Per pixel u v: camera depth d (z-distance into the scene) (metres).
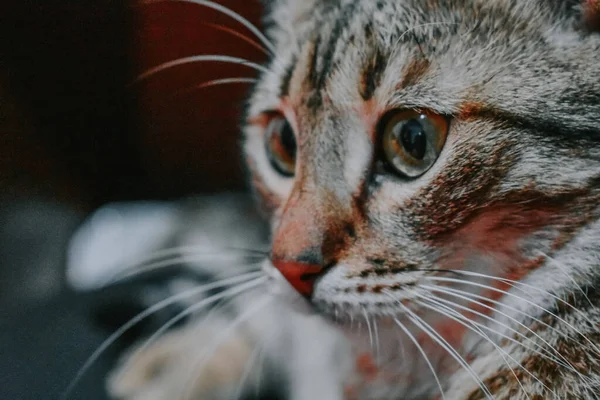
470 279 0.26
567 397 0.25
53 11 0.30
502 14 0.25
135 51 0.31
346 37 0.27
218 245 0.37
